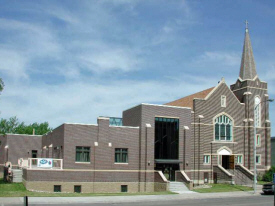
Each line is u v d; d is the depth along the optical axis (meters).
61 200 28.78
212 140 50.38
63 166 38.84
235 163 51.69
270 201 30.92
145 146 43.28
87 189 39.66
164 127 45.25
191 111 49.09
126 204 27.62
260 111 55.28
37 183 37.03
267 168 54.50
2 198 28.70
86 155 40.41
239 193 38.81
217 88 51.84
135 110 45.34
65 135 39.44
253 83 55.09
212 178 49.47
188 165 45.78
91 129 40.94
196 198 34.16
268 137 55.16
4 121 94.12
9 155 56.56
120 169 41.84
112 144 41.84
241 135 52.91
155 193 37.31
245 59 56.97
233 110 52.72
